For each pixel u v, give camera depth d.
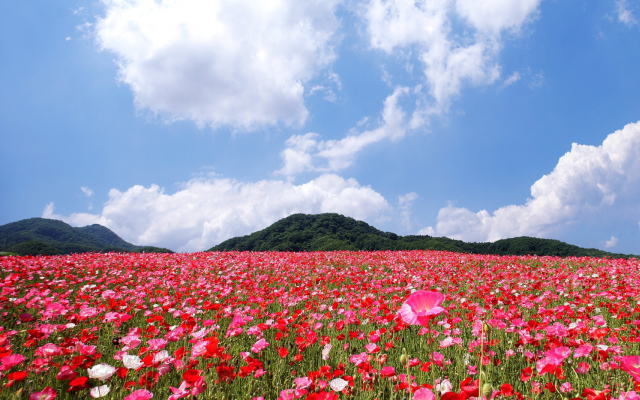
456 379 3.67
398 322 4.80
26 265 11.64
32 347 4.52
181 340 4.88
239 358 4.18
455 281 10.02
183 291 8.62
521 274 11.48
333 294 7.88
